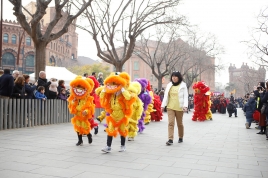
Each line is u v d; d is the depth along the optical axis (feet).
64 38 241.14
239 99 172.04
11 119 33.04
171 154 20.62
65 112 42.93
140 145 24.26
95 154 20.01
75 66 211.82
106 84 20.70
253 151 22.52
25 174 14.62
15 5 42.01
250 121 40.81
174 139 28.22
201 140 28.02
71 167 16.26
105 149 20.53
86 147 22.57
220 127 42.39
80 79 22.27
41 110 38.01
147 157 19.40
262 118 33.78
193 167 16.92
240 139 29.43
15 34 187.32
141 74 227.61
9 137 26.63
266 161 18.90
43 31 189.98
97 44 64.23
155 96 50.93
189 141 27.17
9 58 184.96
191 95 121.49
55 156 19.01
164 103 25.44
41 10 42.32
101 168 16.20
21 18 43.24
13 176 14.23
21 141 24.56
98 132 31.91
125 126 21.12
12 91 32.86
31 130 32.30
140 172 15.53
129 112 20.79
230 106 69.87
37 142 24.27
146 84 32.32
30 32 44.80
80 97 22.20
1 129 31.53
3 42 181.47
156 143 25.50
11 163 16.81
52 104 39.99
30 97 36.94
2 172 14.90
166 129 37.22
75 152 20.49
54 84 40.70
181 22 70.54
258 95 34.60
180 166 17.06
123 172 15.44
